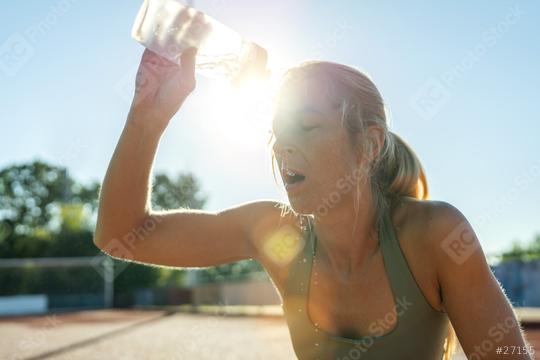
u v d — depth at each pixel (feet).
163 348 35.09
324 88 5.66
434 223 5.71
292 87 5.71
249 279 117.29
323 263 6.23
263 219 6.65
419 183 6.56
